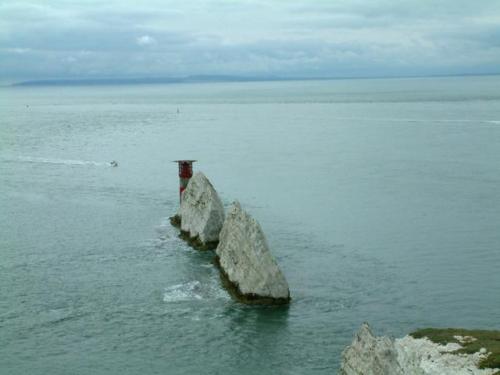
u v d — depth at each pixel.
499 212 84.44
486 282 58.25
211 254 66.19
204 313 50.81
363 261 64.56
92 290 55.81
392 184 105.25
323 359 43.03
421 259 65.12
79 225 78.62
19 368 41.91
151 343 45.53
